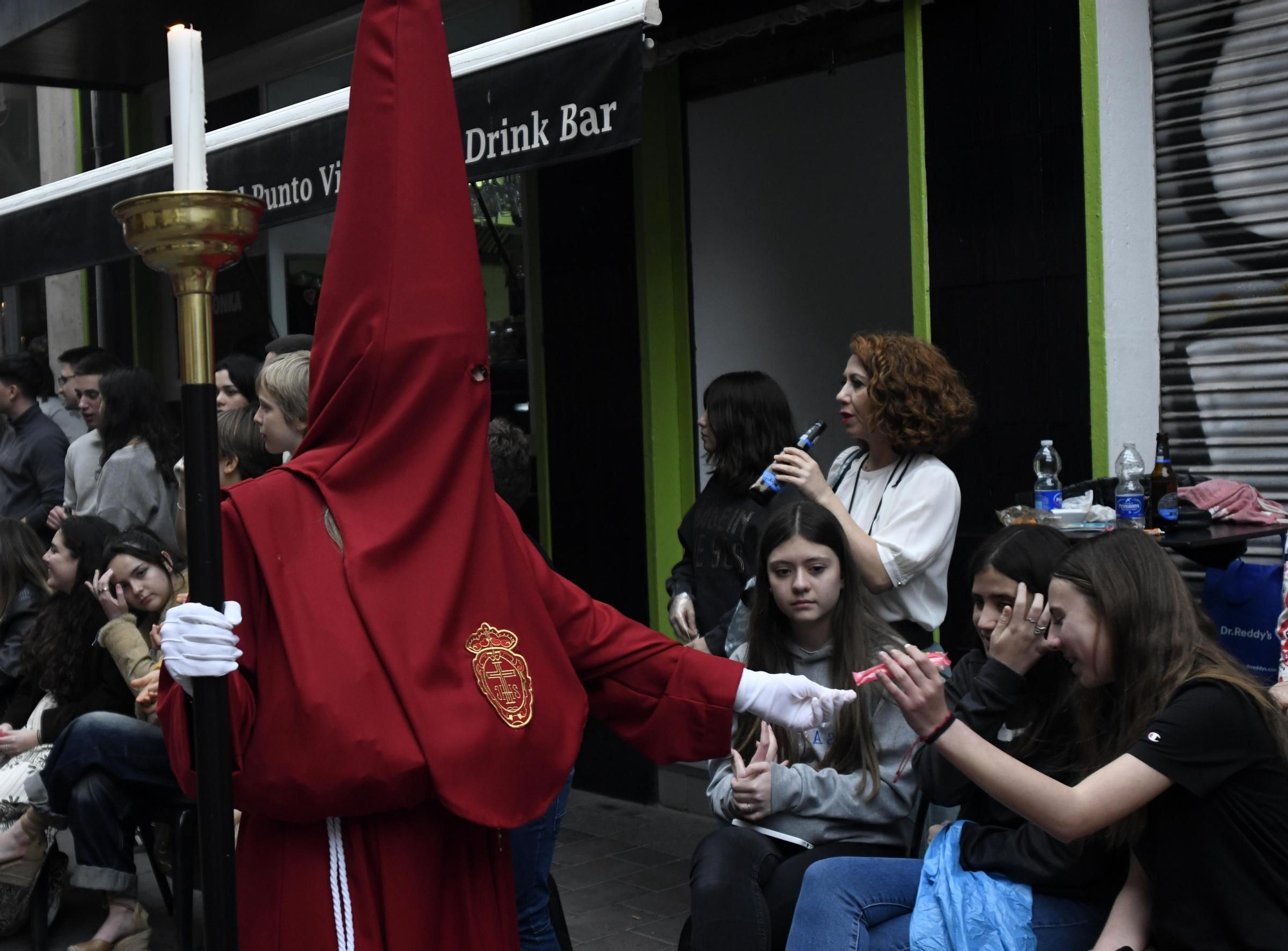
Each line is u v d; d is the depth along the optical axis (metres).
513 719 1.82
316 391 1.93
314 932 1.79
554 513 5.80
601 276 5.52
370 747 1.70
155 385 5.35
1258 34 3.80
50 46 6.75
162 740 3.86
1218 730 2.18
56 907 4.42
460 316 1.89
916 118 4.31
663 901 4.38
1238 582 3.52
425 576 1.82
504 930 1.96
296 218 4.20
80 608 4.32
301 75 6.91
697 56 5.30
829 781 2.89
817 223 6.08
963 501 4.27
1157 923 2.26
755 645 3.08
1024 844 2.50
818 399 6.21
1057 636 2.40
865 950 2.59
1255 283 3.85
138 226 1.58
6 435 6.64
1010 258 4.09
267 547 1.77
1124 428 3.94
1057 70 3.94
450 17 6.10
